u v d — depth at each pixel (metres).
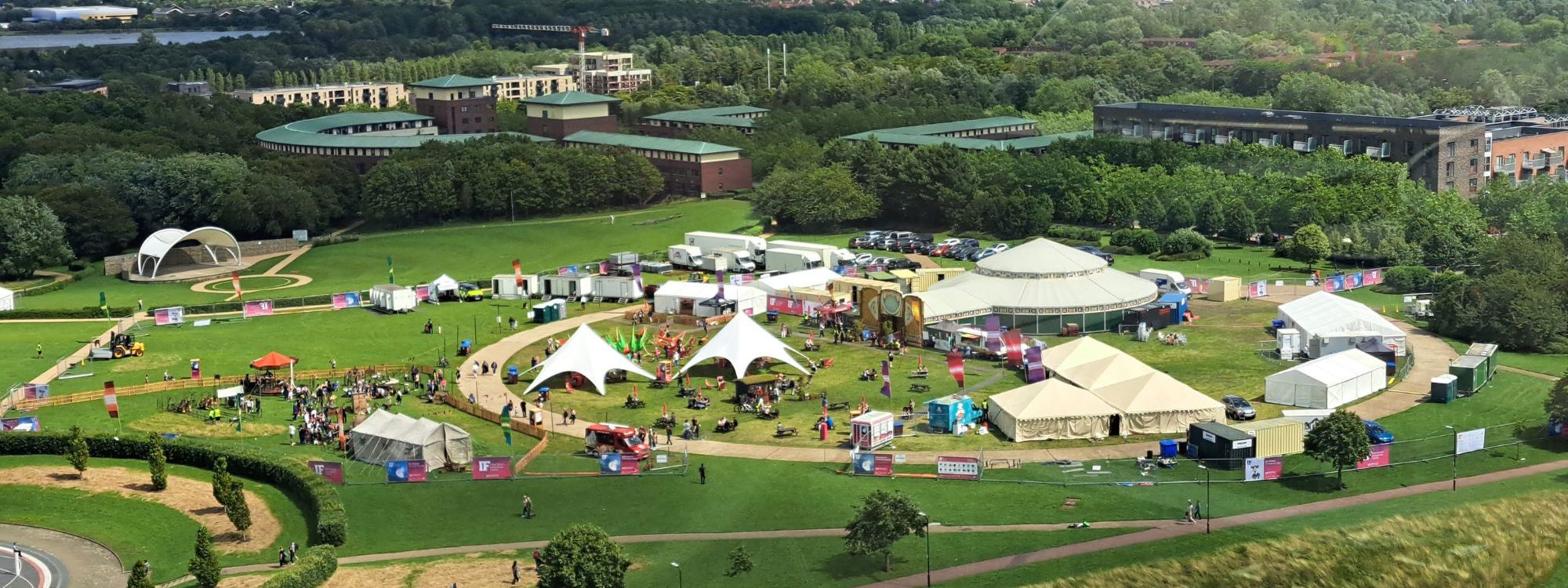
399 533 167.00
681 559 157.50
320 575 150.75
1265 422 189.88
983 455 191.12
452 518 171.88
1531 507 167.38
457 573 153.62
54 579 154.75
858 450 193.12
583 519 171.12
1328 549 156.62
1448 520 164.12
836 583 150.00
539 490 181.00
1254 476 177.88
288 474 181.38
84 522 170.50
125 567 158.25
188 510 174.88
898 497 154.00
